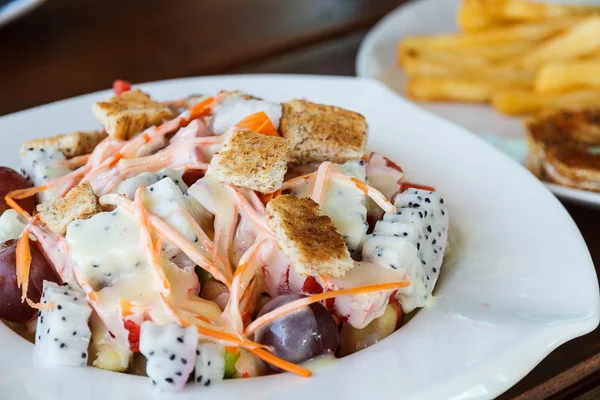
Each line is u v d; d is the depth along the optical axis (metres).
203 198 0.27
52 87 0.47
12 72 0.49
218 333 0.25
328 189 0.28
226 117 0.30
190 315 0.25
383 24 0.53
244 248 0.27
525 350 0.24
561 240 0.29
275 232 0.26
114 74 0.49
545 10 0.49
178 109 0.33
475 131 0.44
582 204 0.35
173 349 0.24
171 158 0.29
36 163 0.30
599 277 0.31
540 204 0.31
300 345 0.25
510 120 0.45
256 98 0.32
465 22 0.50
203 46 0.52
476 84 0.46
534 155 0.39
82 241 0.26
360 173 0.29
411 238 0.27
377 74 0.47
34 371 0.25
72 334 0.25
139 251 0.26
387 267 0.27
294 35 0.53
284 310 0.25
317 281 0.26
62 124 0.36
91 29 0.55
